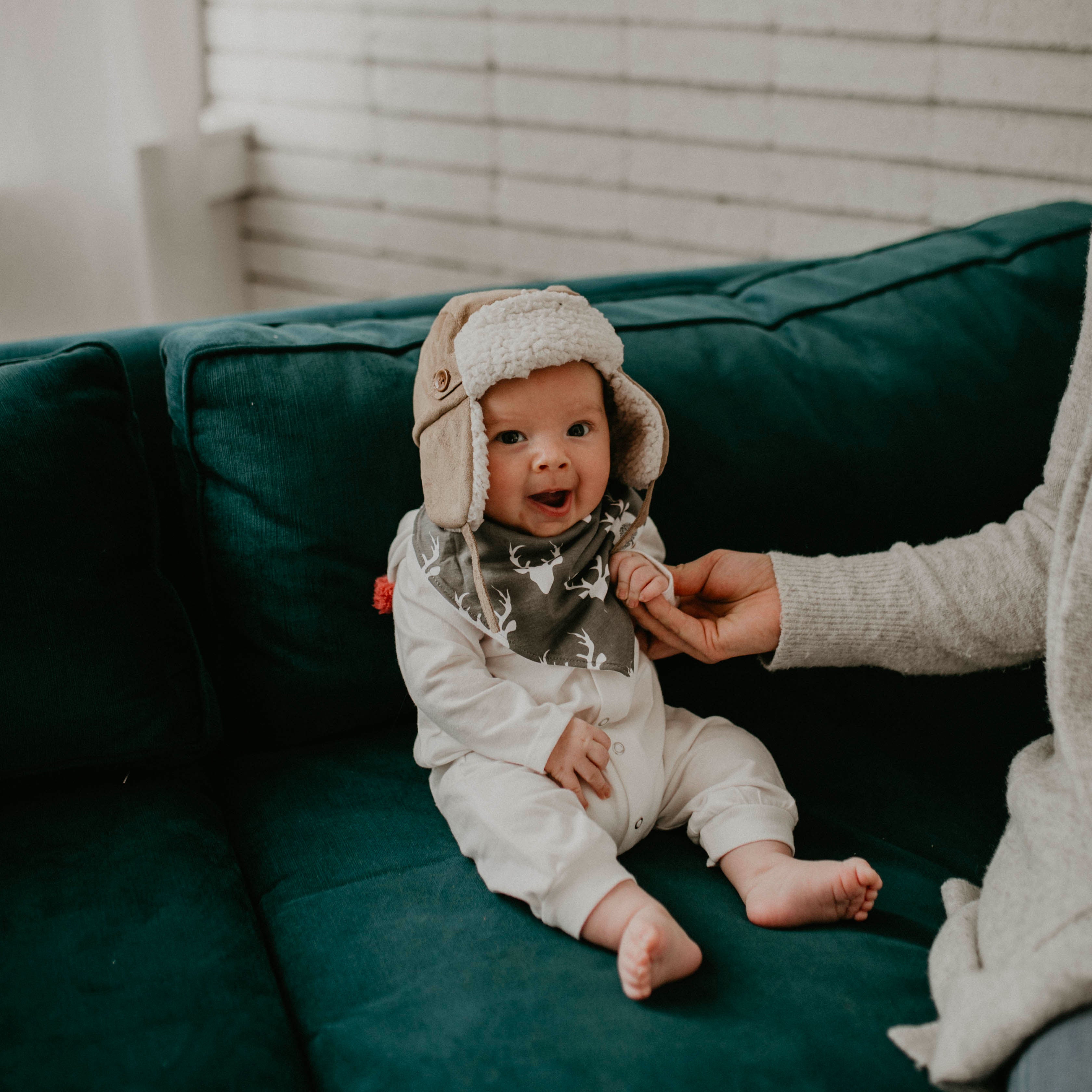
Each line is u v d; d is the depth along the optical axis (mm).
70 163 1965
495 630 965
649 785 972
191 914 875
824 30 1796
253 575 1065
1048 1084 644
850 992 778
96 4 1907
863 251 1787
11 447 959
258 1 2443
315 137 2480
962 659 979
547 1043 736
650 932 771
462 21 2174
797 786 1047
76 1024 758
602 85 2062
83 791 1026
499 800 908
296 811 1018
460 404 923
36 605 957
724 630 1004
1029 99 1654
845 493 1200
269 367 1069
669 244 2113
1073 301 1281
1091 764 758
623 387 997
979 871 941
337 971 833
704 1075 704
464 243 2369
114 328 2133
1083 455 805
